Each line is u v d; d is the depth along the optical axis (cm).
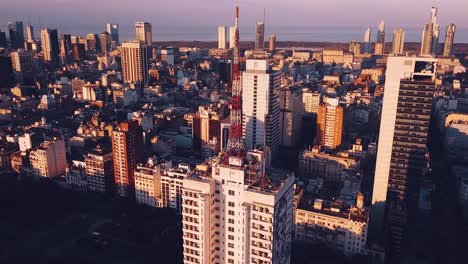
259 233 18962
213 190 19462
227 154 19800
